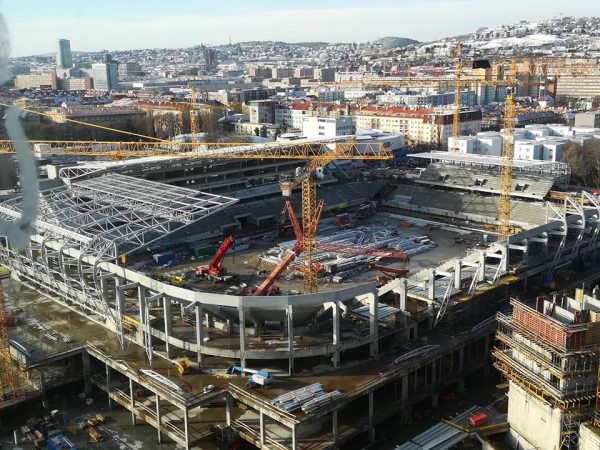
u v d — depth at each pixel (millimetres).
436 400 126250
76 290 146375
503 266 154625
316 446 105562
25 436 116438
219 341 124188
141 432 117750
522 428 103938
